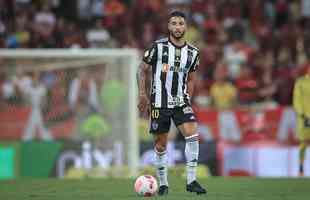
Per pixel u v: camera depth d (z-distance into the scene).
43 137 57.09
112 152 57.28
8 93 56.88
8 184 38.00
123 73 58.38
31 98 57.16
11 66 57.31
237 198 29.41
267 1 79.88
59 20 73.62
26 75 57.44
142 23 74.69
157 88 28.91
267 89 66.50
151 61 28.88
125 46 70.75
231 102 64.44
